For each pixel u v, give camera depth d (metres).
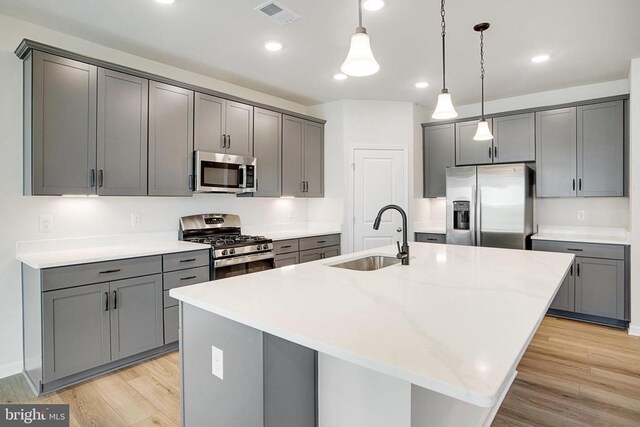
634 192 3.33
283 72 3.66
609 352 2.96
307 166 4.55
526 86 4.09
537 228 4.39
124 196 2.94
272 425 1.27
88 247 2.93
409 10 2.48
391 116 4.70
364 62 1.63
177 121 3.21
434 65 3.46
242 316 1.22
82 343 2.43
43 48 2.43
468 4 2.41
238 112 3.71
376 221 2.21
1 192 2.54
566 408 2.17
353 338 1.02
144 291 2.74
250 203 4.22
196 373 1.51
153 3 2.39
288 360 1.32
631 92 3.33
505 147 4.33
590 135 3.81
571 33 2.83
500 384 0.76
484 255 2.47
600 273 3.58
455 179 4.30
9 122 2.57
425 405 1.33
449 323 1.14
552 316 3.89
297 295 1.47
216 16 2.55
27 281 2.52
